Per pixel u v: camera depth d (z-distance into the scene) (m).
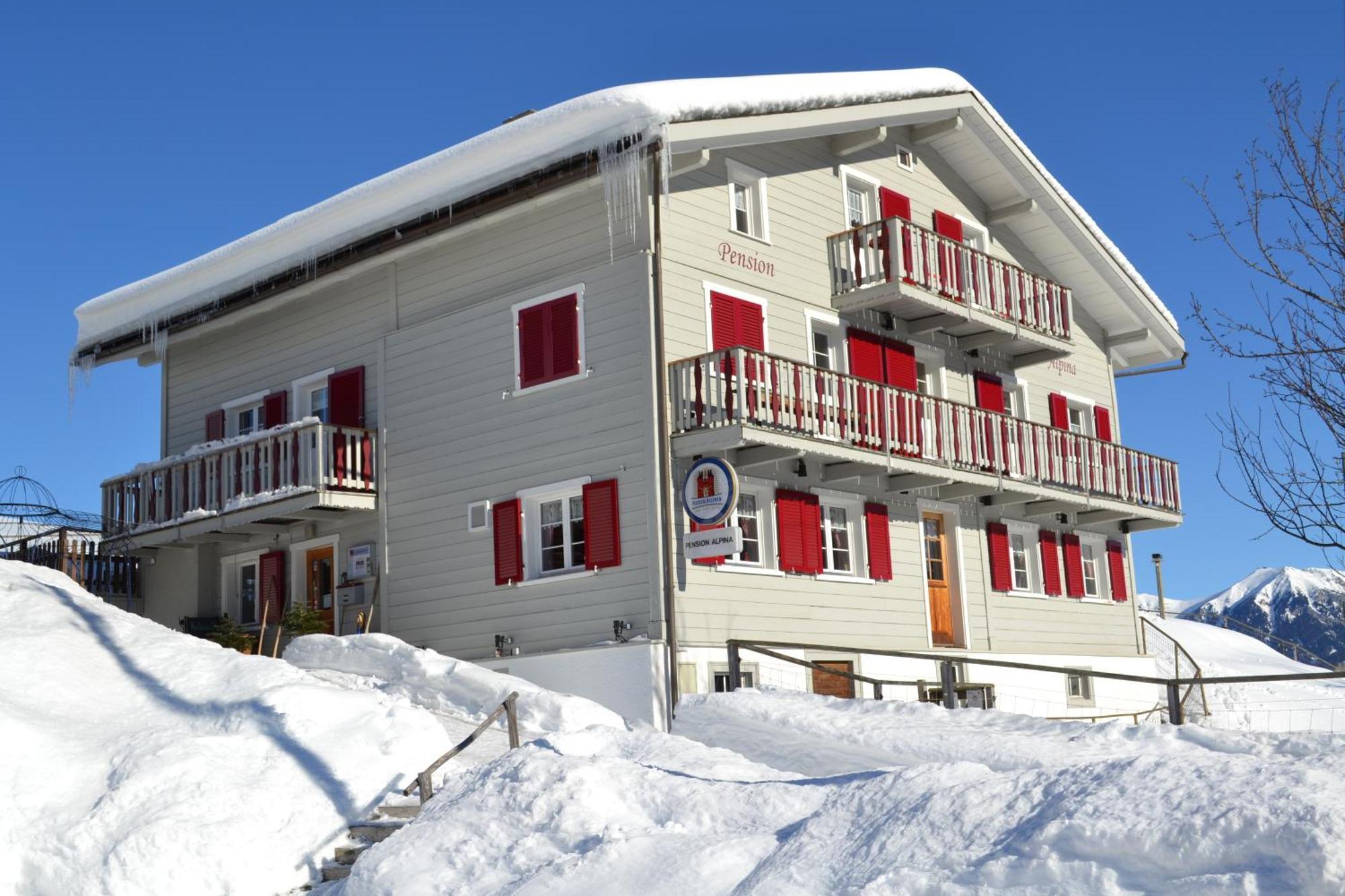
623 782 9.15
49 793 10.84
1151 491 24.42
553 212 18.09
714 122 16.80
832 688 18.22
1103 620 24.38
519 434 18.08
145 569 23.45
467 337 18.91
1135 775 5.91
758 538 17.80
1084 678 23.44
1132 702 24.41
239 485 20.45
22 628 14.24
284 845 10.68
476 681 15.54
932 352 21.47
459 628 18.41
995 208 23.56
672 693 15.99
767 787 8.66
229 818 10.65
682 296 17.25
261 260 20.84
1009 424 21.16
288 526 21.14
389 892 8.82
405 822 10.80
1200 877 5.20
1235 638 34.28
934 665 20.03
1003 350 23.16
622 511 16.81
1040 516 23.31
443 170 18.19
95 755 11.38
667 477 16.59
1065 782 6.14
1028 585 22.86
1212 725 24.95
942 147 22.53
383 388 19.94
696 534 16.25
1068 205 23.45
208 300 21.58
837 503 19.11
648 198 17.06
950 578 21.05
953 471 19.56
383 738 12.30
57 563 21.31
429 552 18.95
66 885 10.06
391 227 18.83
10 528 24.88
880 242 19.59
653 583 16.36
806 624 18.03
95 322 23.62
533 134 17.06
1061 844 5.65
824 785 8.63
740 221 18.69
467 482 18.62
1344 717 24.67
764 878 6.64
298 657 17.50
